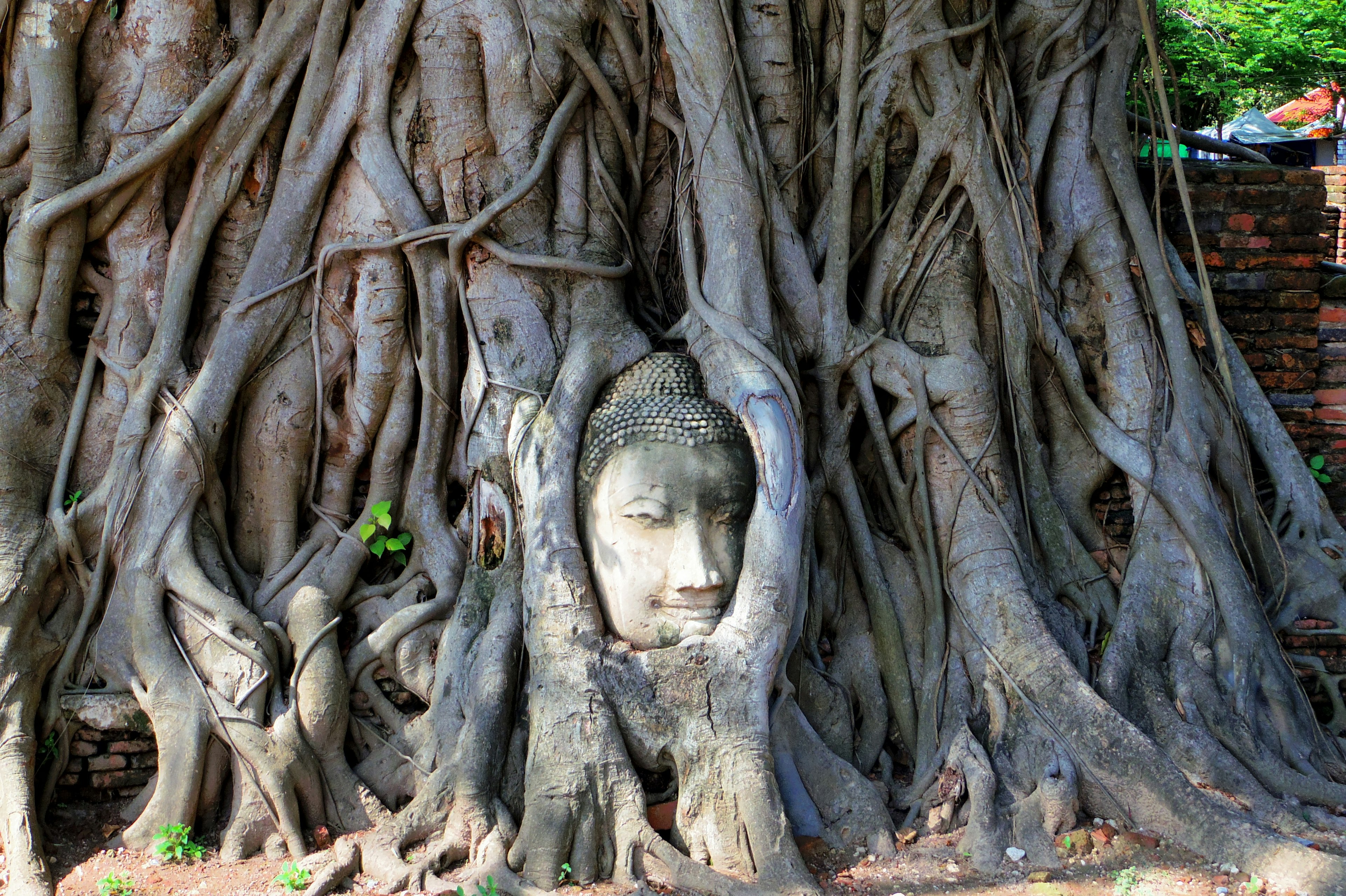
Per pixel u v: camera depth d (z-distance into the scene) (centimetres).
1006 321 562
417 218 537
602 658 467
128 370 535
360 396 551
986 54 570
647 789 476
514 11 533
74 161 528
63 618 520
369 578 561
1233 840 439
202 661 498
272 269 538
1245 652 523
